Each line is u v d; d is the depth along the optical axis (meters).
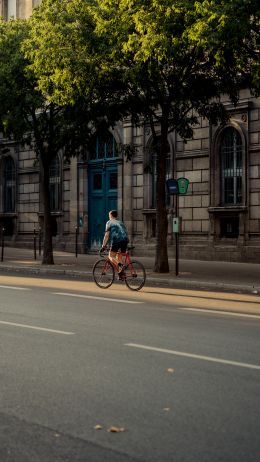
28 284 17.12
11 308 11.87
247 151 25.48
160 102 19.44
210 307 12.53
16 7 36.88
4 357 7.42
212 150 26.66
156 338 8.77
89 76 18.23
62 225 33.50
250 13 14.66
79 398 5.74
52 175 34.38
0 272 22.28
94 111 20.47
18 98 22.50
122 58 17.70
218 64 15.27
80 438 4.68
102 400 5.68
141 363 7.18
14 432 4.81
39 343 8.30
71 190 32.78
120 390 6.02
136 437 4.71
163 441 4.63
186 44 15.88
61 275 20.94
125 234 16.05
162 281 18.02
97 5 18.59
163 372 6.75
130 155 22.00
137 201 29.67
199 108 22.27
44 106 23.55
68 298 13.68
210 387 6.15
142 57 16.05
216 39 14.39
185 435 4.77
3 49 22.28
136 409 5.41
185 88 19.36
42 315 10.93
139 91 19.44
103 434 4.77
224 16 14.09
